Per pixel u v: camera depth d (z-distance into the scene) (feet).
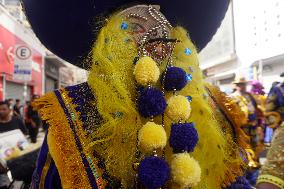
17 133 9.96
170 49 3.38
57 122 3.18
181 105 3.09
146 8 3.45
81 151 3.10
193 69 3.49
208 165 3.30
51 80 76.28
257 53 22.48
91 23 3.61
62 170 3.06
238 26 22.11
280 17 20.59
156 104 3.02
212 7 3.91
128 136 3.09
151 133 2.96
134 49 3.30
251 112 14.94
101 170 3.09
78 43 3.78
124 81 3.16
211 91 3.90
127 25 3.36
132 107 3.10
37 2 3.53
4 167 6.72
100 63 3.18
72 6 3.51
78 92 3.35
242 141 3.76
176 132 3.03
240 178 3.55
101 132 3.10
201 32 4.13
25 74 30.86
